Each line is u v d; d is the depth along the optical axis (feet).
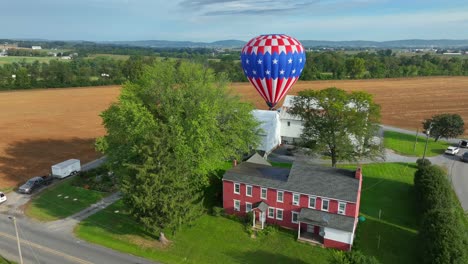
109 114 150.00
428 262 103.55
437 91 463.01
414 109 363.76
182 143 131.13
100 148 145.48
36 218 140.26
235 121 153.07
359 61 597.93
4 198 153.17
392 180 179.93
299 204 131.34
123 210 131.95
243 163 155.22
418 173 155.74
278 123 228.84
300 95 180.86
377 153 182.91
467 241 104.83
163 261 113.50
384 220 140.26
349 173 131.54
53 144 241.35
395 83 534.78
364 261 93.91
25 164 201.16
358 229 133.08
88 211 146.00
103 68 648.79
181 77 150.20
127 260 113.60
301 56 173.78
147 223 114.21
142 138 132.67
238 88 480.23
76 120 313.32
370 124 172.24
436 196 133.49
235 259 115.44
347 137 174.70
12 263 110.22
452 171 194.59
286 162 204.13
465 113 343.87
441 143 249.55
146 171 115.34
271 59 167.22
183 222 119.44
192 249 120.47
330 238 122.21
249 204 140.46
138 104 137.59
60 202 153.99
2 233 128.67
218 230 132.87
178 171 119.75
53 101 400.26
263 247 122.62
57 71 539.70
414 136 266.77
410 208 150.30
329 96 171.22
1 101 396.16
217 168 157.99
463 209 149.89
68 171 181.27
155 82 144.66
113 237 126.93
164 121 143.33
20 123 298.56
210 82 152.35
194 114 137.59
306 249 121.70
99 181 172.86
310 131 184.14
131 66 571.28
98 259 113.80
